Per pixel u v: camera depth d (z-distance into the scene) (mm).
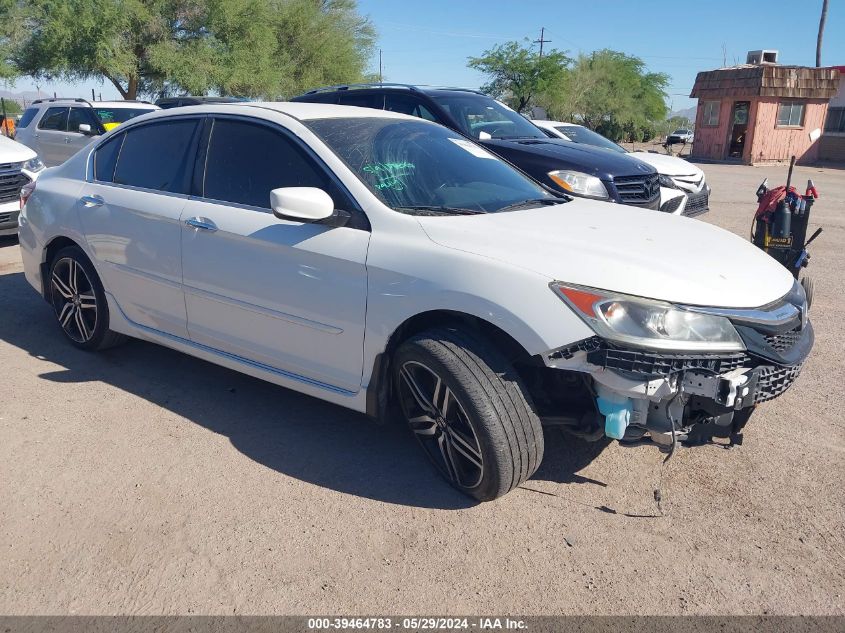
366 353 3375
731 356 2828
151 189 4316
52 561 2832
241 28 28625
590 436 3193
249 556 2877
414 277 3152
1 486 3320
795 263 6266
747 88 29219
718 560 2889
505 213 3578
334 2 37281
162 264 4164
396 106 7906
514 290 2930
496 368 3016
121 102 14000
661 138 61719
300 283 3527
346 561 2859
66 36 24672
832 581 2773
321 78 36281
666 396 2855
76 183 4812
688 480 3463
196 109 4246
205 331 4086
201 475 3447
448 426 3201
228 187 3932
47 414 4027
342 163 3555
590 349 2814
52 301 5090
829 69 29234
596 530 3070
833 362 5047
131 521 3082
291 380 3738
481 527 3082
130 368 4707
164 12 27016
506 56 42625
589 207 4008
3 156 7949
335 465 3562
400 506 3227
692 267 3078
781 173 24500
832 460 3658
